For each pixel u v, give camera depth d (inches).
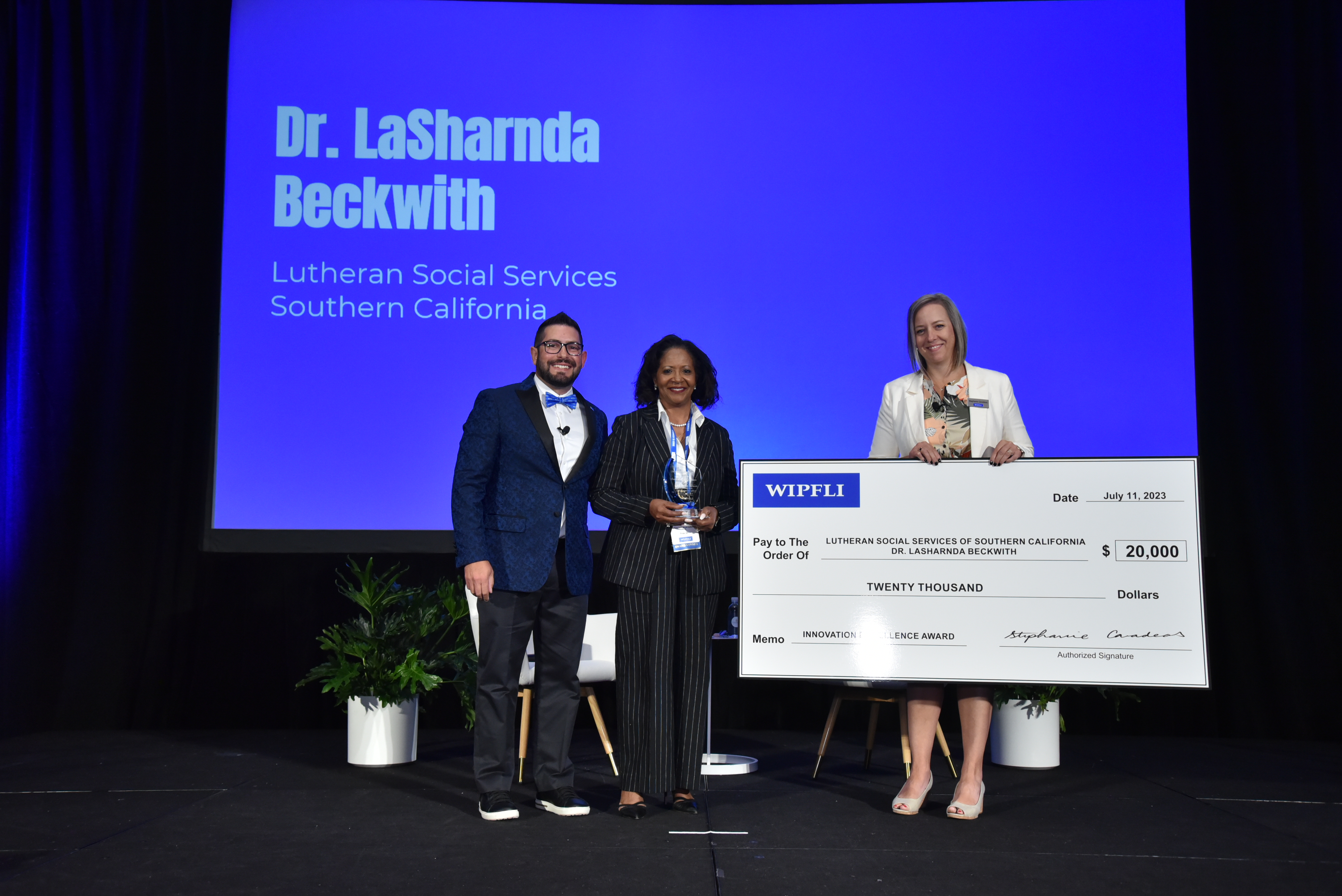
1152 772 138.3
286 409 175.3
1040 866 88.0
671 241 179.2
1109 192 175.3
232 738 166.4
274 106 181.3
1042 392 172.7
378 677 141.4
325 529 173.6
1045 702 139.3
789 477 109.3
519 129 181.6
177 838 98.0
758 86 181.5
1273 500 172.6
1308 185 176.6
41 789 123.6
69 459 179.3
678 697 108.6
